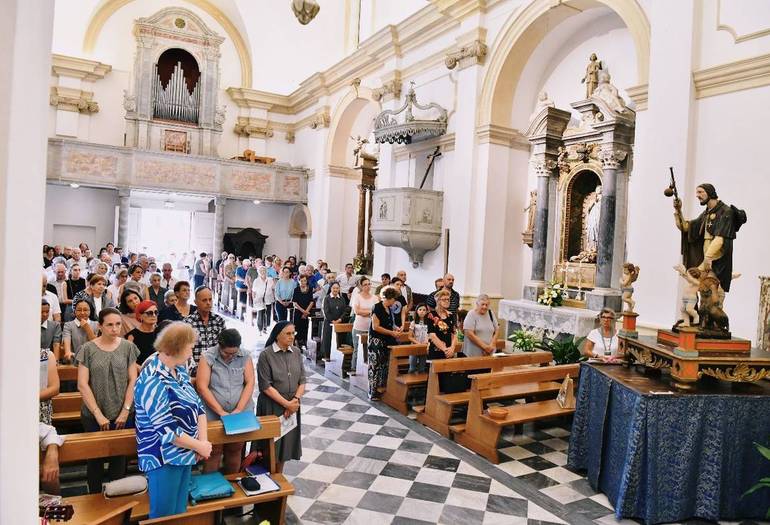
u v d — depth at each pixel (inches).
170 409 110.9
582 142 314.0
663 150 224.1
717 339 151.9
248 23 667.4
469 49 356.2
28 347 48.3
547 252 337.4
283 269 376.8
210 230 682.2
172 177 593.9
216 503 118.8
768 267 193.6
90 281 219.9
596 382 168.9
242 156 659.4
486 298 236.8
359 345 272.5
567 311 288.8
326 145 597.0
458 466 176.6
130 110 601.3
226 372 144.3
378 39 455.5
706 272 154.6
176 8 621.9
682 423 142.2
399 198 392.2
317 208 613.6
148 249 669.9
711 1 214.7
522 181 365.1
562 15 313.4
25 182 47.0
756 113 199.0
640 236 231.3
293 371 155.8
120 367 142.6
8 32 43.9
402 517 141.8
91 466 139.0
